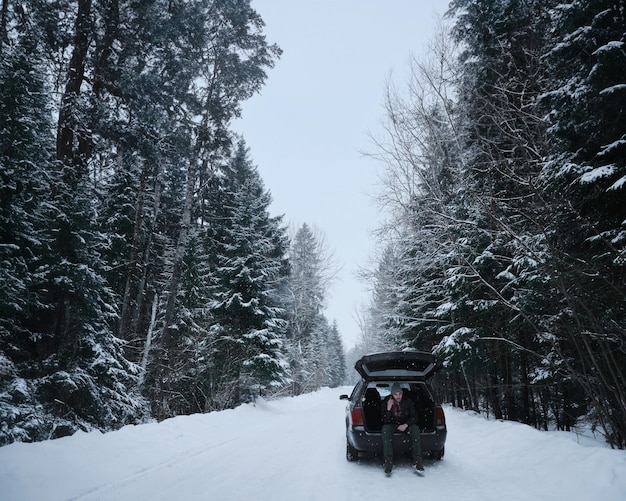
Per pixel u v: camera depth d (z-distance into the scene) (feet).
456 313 42.29
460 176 43.19
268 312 66.54
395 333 66.18
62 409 38.96
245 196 69.92
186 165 81.46
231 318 64.75
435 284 51.01
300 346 118.73
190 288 72.43
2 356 36.06
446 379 68.08
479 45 43.80
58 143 52.49
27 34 43.60
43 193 44.55
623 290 22.74
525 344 39.34
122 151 62.80
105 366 41.24
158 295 77.51
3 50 44.37
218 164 72.28
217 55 63.93
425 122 49.03
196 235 77.66
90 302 41.81
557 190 25.14
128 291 64.28
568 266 22.86
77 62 56.18
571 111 24.22
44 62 47.11
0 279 33.35
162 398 56.39
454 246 39.22
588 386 24.04
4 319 36.70
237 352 64.13
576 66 25.41
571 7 23.88
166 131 58.75
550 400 39.50
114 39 59.00
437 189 45.70
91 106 52.44
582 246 25.46
